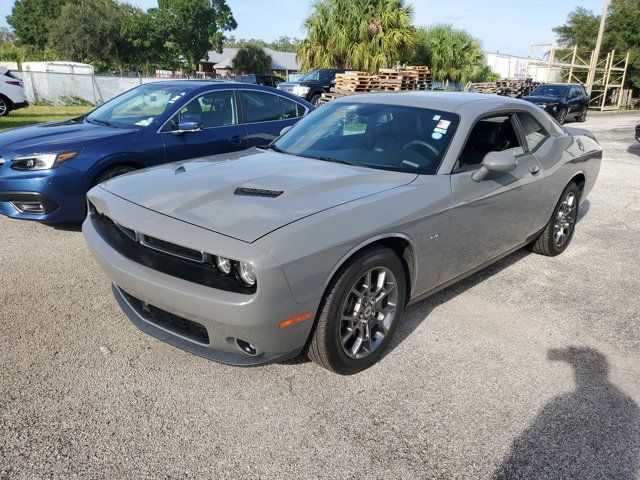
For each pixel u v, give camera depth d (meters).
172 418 2.51
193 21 55.56
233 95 6.14
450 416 2.61
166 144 5.44
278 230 2.40
